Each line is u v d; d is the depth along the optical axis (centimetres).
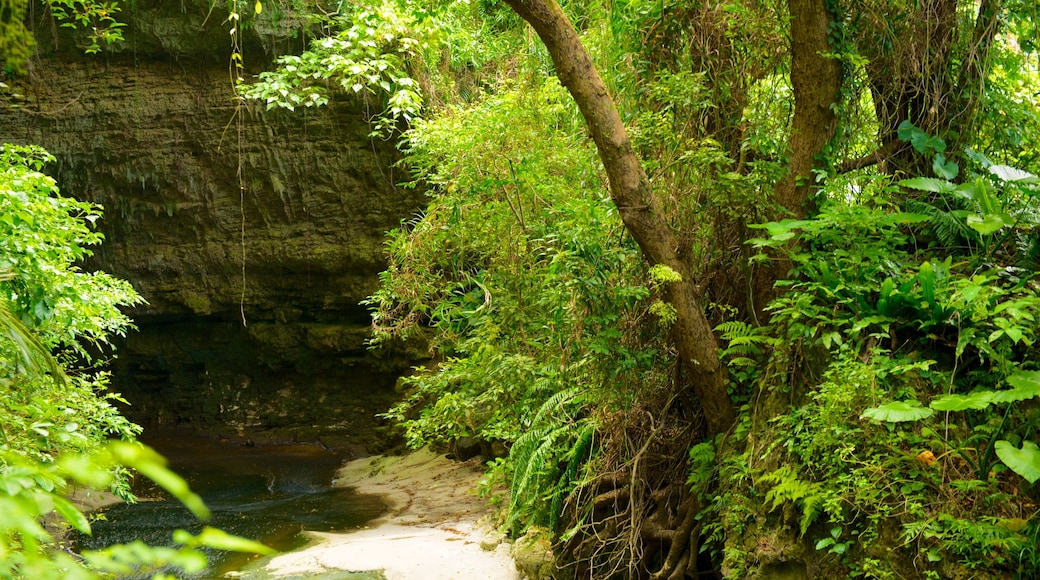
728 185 480
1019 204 493
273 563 652
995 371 393
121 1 1231
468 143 704
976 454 384
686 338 486
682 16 535
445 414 697
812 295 452
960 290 400
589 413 595
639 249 511
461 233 724
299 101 859
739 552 443
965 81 507
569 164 658
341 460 1216
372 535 747
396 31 855
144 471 67
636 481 544
